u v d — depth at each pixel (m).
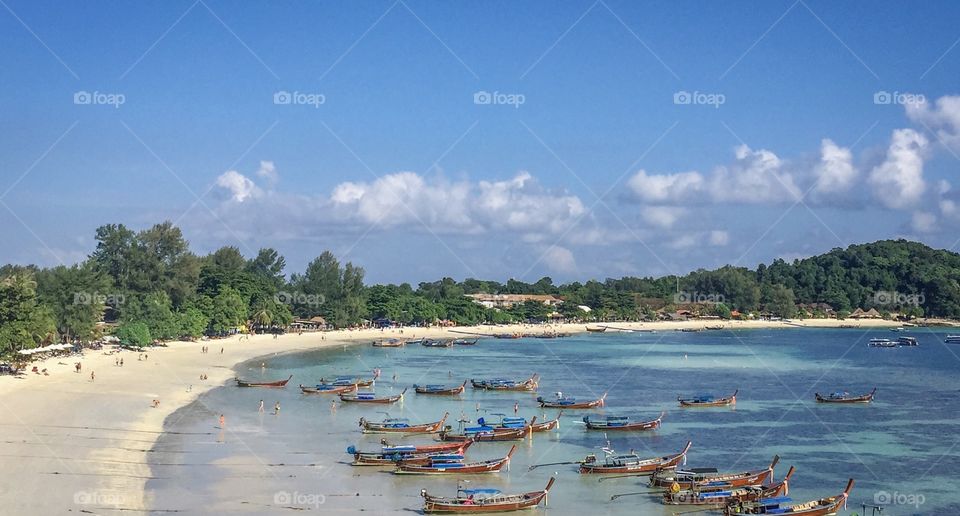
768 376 199.12
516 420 127.19
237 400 148.00
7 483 83.19
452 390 166.38
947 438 120.50
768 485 92.25
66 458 94.75
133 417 122.12
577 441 119.19
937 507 87.06
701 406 150.25
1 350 151.25
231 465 98.06
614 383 185.00
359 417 134.75
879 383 185.88
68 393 137.12
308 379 185.12
